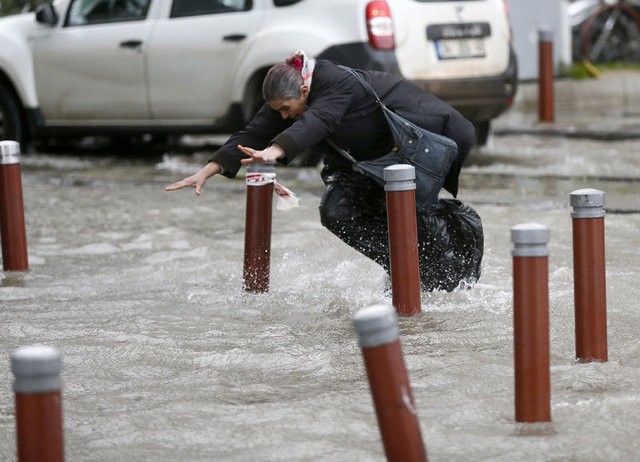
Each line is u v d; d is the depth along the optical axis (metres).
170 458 9.26
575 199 11.17
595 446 9.07
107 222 21.11
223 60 26.84
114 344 12.87
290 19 25.84
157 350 12.53
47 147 33.16
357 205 14.45
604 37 50.47
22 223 17.28
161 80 27.88
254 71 26.39
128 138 33.91
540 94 34.19
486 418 9.83
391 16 24.94
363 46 24.86
